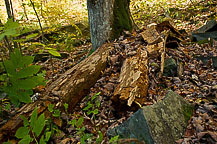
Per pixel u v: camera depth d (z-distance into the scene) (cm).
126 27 497
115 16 484
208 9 743
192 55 407
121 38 457
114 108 260
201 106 246
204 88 291
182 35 523
